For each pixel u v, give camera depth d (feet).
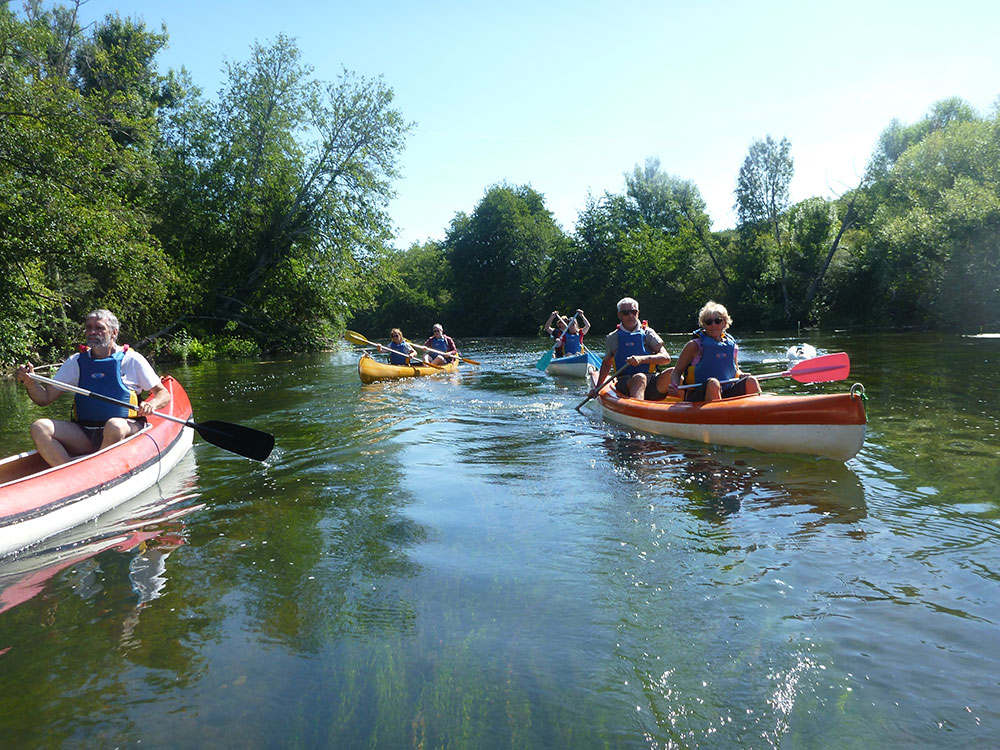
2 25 44.86
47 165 41.88
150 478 15.15
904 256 89.20
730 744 5.87
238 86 79.25
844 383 28.66
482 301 155.53
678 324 126.62
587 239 137.28
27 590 9.64
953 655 7.07
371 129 79.15
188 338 70.54
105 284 59.31
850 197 112.16
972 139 89.66
